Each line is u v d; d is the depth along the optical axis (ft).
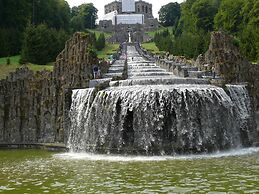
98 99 163.22
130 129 155.94
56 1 519.19
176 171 112.88
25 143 185.88
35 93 192.54
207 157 139.85
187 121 153.17
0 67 266.16
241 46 346.33
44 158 147.23
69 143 172.76
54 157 149.79
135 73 229.25
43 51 307.99
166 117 153.58
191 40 381.81
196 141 152.46
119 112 157.38
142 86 166.50
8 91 195.11
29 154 160.76
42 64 307.17
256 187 92.38
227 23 444.55
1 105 192.95
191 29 545.44
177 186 94.58
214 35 234.58
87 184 99.25
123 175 109.09
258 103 199.00
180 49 405.59
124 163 130.21
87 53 199.93
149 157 143.84
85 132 166.30
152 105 153.38
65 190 93.86
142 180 101.96
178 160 133.90
